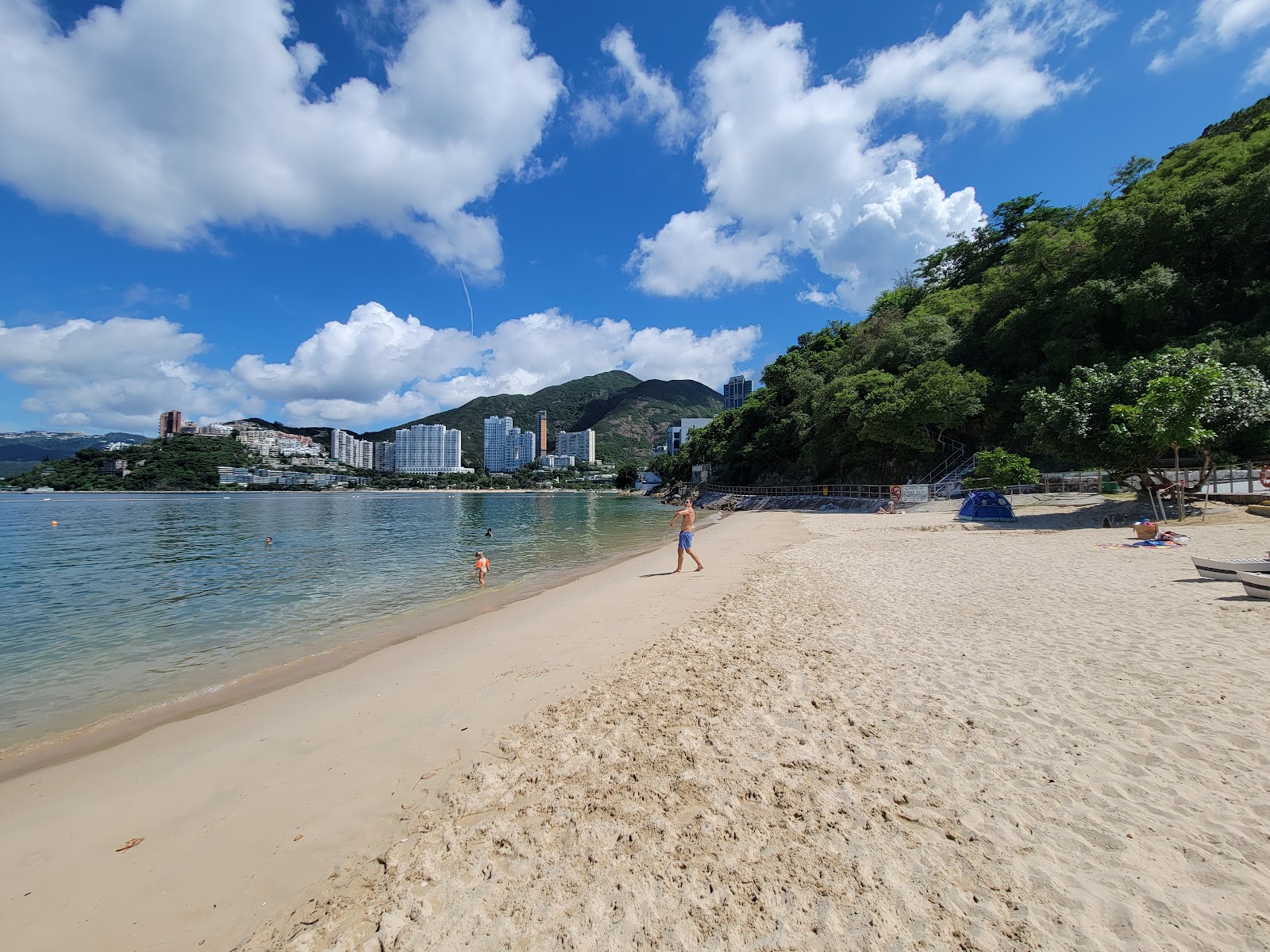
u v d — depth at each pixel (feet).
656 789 13.60
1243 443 67.62
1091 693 17.30
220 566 68.44
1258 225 103.81
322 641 33.81
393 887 10.91
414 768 15.96
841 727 16.34
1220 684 17.19
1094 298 117.50
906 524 83.76
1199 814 11.15
